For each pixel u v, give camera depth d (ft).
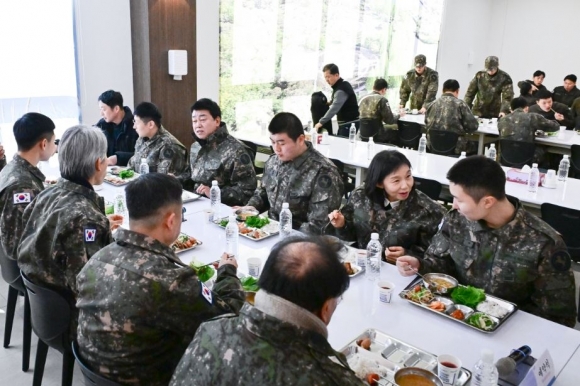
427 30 30.55
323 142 16.74
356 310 6.04
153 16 16.87
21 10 14.99
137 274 4.56
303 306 3.22
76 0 15.87
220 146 11.40
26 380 8.11
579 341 5.47
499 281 6.32
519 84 25.86
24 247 6.70
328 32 24.27
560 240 6.03
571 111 22.98
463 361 5.06
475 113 25.04
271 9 21.48
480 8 34.42
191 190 12.34
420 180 12.27
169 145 12.47
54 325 6.44
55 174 12.15
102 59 16.88
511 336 5.54
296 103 23.84
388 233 7.94
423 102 25.46
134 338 4.57
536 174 11.76
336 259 3.40
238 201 11.11
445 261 7.02
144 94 17.62
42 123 8.31
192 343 3.56
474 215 6.07
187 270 4.69
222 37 20.01
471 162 5.97
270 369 3.13
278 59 22.43
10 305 8.82
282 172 9.77
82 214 6.44
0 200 7.95
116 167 12.99
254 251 7.76
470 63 35.17
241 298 5.54
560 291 5.98
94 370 4.77
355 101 21.44
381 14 26.94
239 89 21.24
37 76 15.70
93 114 17.07
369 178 7.82
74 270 6.37
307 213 9.57
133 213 4.88
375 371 4.74
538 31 34.01
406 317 5.90
